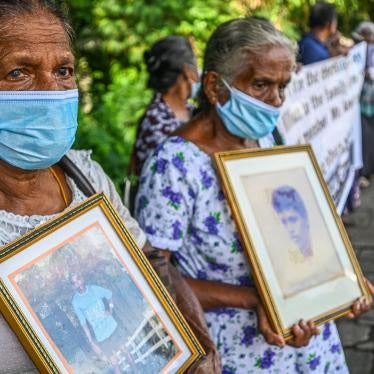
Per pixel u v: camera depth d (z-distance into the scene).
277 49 2.15
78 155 1.76
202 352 1.67
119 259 1.61
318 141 3.97
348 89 4.83
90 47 6.90
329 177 4.21
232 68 2.16
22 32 1.41
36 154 1.48
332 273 2.33
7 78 1.43
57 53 1.45
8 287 1.43
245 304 2.19
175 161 2.18
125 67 7.02
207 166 2.19
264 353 2.28
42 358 1.43
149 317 1.61
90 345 1.51
